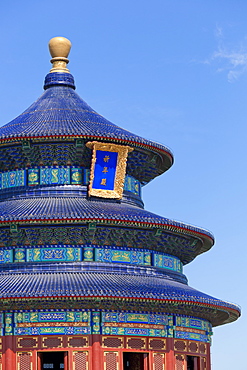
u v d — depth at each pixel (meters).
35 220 86.94
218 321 102.88
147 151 98.12
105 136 93.25
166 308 89.44
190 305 89.19
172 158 102.56
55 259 89.19
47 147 94.25
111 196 94.06
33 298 82.50
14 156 95.69
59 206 90.88
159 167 104.25
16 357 85.00
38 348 84.81
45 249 89.56
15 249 90.00
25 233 89.44
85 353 85.00
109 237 90.62
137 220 88.94
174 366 89.50
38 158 95.31
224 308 93.62
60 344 84.88
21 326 85.38
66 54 107.12
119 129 98.06
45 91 105.19
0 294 82.75
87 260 89.44
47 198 93.75
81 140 93.56
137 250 92.31
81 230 89.19
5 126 98.69
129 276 89.75
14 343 85.19
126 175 98.00
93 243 90.25
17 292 82.94
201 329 95.12
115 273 89.44
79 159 95.19
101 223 88.56
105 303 85.62
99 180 94.00
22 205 91.88
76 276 87.50
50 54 107.44
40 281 86.00
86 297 83.00
